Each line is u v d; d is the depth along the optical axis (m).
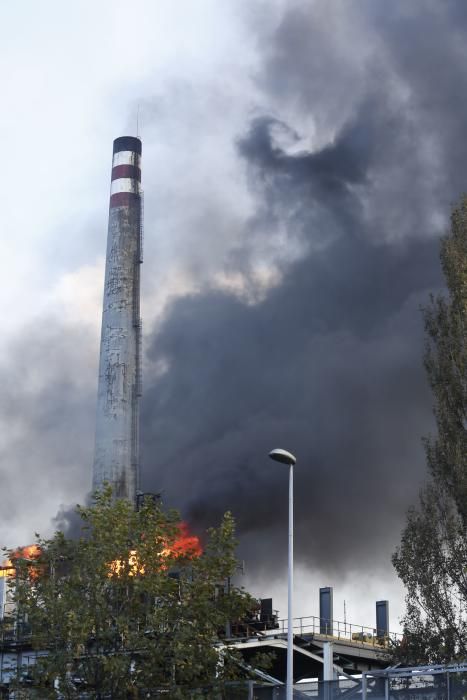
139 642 41.44
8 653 54.81
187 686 41.81
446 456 50.72
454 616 48.16
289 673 36.50
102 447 142.50
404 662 48.84
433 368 53.03
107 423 143.25
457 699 39.44
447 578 48.81
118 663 40.03
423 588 49.12
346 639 74.00
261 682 46.19
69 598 42.38
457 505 49.41
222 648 43.72
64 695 41.69
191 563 44.66
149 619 42.19
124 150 158.00
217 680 42.34
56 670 40.81
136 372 147.25
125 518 45.31
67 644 42.12
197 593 43.16
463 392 51.66
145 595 44.25
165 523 46.00
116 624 41.75
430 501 50.44
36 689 41.72
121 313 148.88
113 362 146.25
